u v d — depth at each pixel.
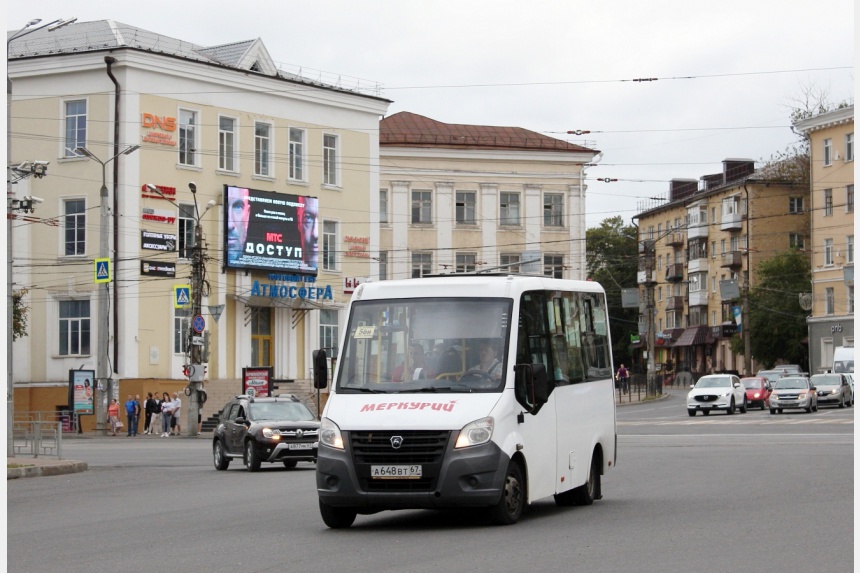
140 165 56.69
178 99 58.38
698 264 108.31
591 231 124.19
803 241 101.88
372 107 67.25
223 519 16.69
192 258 51.28
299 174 64.19
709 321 108.38
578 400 16.84
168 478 26.88
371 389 14.88
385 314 15.45
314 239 63.62
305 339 64.19
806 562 11.02
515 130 82.31
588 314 17.86
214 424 56.72
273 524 15.71
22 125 58.12
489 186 79.69
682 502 17.27
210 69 59.44
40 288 57.75
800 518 14.65
